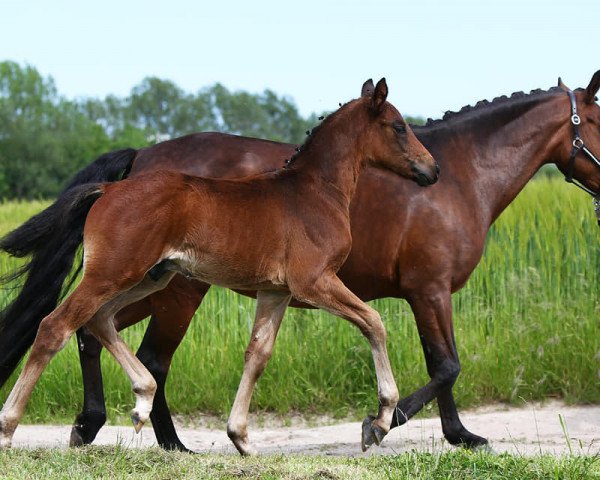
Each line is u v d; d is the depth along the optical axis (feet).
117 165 30.22
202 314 45.27
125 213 23.72
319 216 26.30
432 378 29.48
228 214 24.80
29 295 26.43
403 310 45.32
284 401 41.22
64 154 246.68
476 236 30.48
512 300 46.29
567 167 32.24
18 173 236.84
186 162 30.27
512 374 41.65
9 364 26.61
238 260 25.05
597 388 41.37
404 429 37.40
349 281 30.32
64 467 22.59
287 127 312.71
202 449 34.35
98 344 29.19
